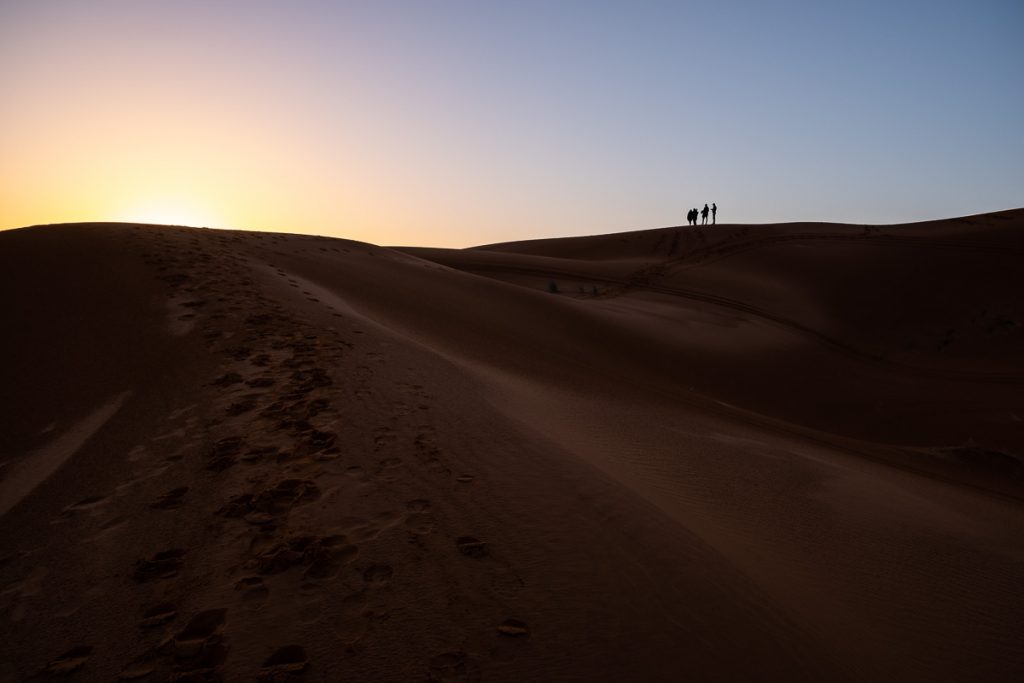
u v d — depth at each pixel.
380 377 9.55
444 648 3.50
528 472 6.13
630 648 3.61
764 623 4.06
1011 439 18.53
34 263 15.64
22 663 3.43
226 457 6.26
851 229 59.03
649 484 6.70
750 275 45.12
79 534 4.89
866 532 6.56
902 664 4.04
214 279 15.42
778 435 14.04
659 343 25.53
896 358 30.80
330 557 4.38
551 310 26.09
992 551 6.62
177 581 4.16
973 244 44.75
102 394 8.77
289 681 3.19
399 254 32.94
